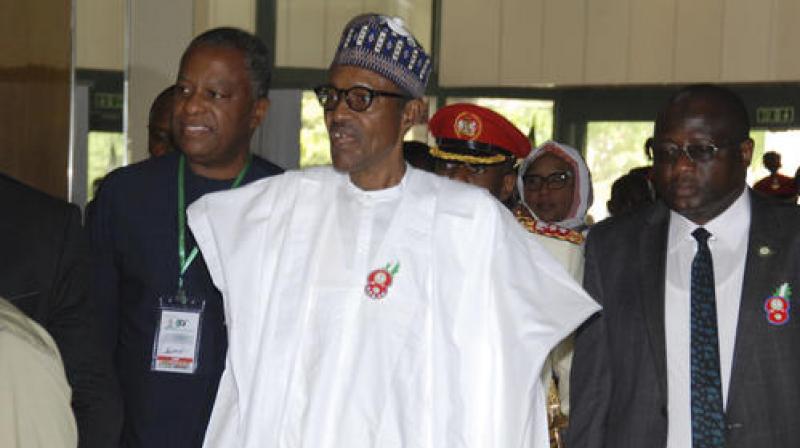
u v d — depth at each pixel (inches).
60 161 213.5
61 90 211.3
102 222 121.2
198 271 117.0
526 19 331.3
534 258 91.3
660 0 321.1
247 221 92.3
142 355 116.2
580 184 144.6
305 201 92.0
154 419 114.2
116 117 260.8
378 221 90.6
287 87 321.7
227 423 90.8
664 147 107.0
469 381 88.7
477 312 89.5
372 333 87.7
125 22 261.3
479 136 128.5
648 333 107.4
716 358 104.7
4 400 70.1
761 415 103.6
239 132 120.3
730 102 107.2
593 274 112.8
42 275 93.3
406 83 90.1
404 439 86.9
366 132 89.1
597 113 331.6
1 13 200.8
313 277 89.6
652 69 323.3
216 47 119.3
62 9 210.1
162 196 120.1
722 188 106.1
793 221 107.3
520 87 334.6
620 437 107.8
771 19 311.7
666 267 109.3
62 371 74.0
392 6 330.6
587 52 327.6
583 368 111.6
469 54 335.9
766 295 104.9
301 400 87.8
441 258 89.5
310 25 321.7
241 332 90.4
